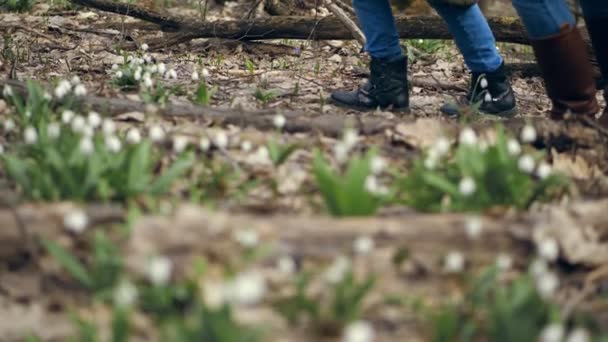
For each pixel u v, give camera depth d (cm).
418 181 473
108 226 412
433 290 399
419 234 405
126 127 620
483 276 378
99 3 1131
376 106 795
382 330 370
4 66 910
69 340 351
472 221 384
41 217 410
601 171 564
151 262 359
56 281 402
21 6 1343
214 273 382
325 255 397
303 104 812
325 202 438
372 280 366
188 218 393
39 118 597
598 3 632
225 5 1471
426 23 1041
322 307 377
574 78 613
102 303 382
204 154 540
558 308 379
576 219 427
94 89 779
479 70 763
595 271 420
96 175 447
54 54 1030
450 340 350
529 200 461
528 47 1329
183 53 1086
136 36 1161
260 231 396
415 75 1016
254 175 528
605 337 339
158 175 517
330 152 565
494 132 582
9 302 395
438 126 592
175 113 627
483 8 1445
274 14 1297
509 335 339
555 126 591
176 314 365
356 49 1157
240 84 911
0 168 531
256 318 369
